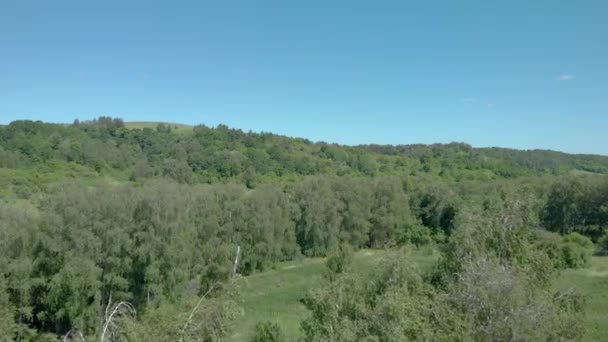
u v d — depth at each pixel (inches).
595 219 3159.5
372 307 638.5
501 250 804.6
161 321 541.3
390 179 3110.2
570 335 631.8
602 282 1777.8
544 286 776.9
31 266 1630.2
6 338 940.6
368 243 3063.5
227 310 563.8
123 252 1782.7
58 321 1675.7
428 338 565.9
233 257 2267.5
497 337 568.7
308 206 2790.4
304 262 2696.9
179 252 1860.2
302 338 788.6
